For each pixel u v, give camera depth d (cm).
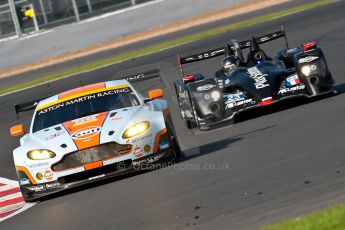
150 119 3309
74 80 8181
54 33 11162
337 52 5944
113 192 3045
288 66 4256
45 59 11119
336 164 2703
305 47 4041
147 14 11531
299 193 2438
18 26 12244
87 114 3500
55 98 3750
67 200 3116
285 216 2209
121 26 11419
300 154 3000
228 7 11912
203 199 2630
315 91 3956
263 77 3975
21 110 3844
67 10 12419
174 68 7162
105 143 3180
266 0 12219
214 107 3891
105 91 3678
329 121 3494
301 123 3616
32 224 2834
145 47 9694
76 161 3180
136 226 2461
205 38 9100
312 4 10225
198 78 4191
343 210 2053
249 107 3881
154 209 2630
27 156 3247
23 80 9462
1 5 12206
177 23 11662
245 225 2214
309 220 2039
